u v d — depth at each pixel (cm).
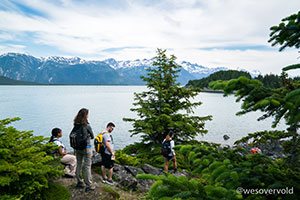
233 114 6228
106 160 653
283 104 168
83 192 554
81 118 532
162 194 198
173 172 857
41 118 5106
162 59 1213
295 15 217
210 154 249
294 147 382
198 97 14112
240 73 15075
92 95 15888
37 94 16238
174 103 1234
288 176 225
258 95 182
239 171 217
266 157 266
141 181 759
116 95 16362
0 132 518
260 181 200
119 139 3250
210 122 4875
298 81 335
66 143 2967
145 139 1279
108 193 576
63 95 15338
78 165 570
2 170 397
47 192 499
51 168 495
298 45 231
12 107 7375
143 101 1269
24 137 589
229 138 3341
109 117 5406
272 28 231
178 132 1177
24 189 409
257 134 503
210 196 192
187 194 187
